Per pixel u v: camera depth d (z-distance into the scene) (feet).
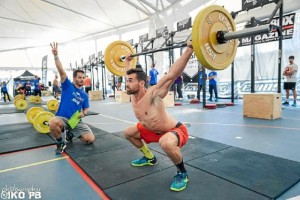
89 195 5.43
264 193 5.09
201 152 7.95
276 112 13.60
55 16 38.91
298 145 8.54
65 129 9.10
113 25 44.52
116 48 8.70
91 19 40.50
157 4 31.86
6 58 57.77
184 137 5.96
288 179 5.73
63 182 6.17
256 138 9.65
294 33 20.84
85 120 16.07
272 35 20.06
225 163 6.89
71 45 62.08
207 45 4.89
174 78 5.36
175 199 5.02
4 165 7.53
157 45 33.50
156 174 6.37
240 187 5.42
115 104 27.14
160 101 5.70
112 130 12.45
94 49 55.47
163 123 5.90
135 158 7.72
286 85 18.93
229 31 5.23
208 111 17.85
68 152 8.53
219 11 5.04
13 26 43.42
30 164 7.59
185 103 24.22
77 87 9.47
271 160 7.02
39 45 59.21
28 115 14.76
